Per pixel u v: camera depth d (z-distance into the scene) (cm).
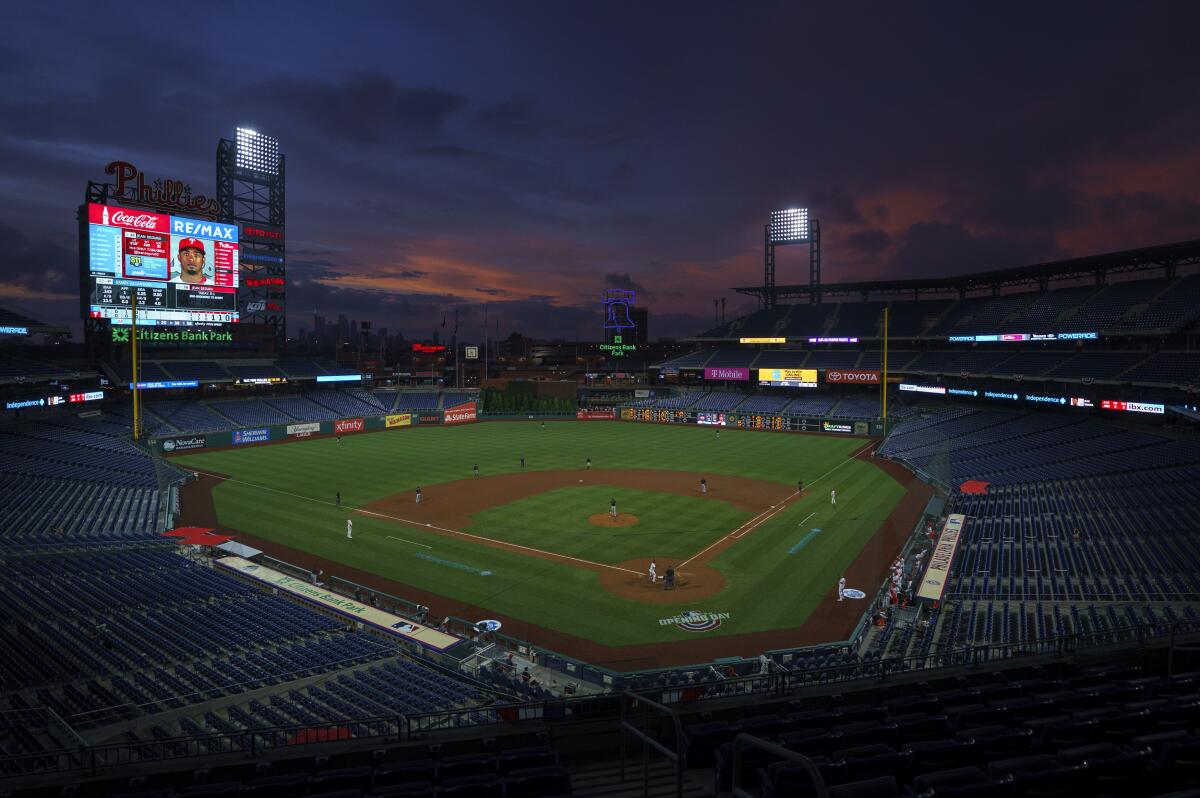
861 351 9825
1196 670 1580
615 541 4153
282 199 9469
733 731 1188
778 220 10988
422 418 9712
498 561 3794
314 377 9606
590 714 1452
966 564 3547
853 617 3022
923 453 6606
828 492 5438
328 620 2906
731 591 3338
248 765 1175
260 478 5975
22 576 3144
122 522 4384
